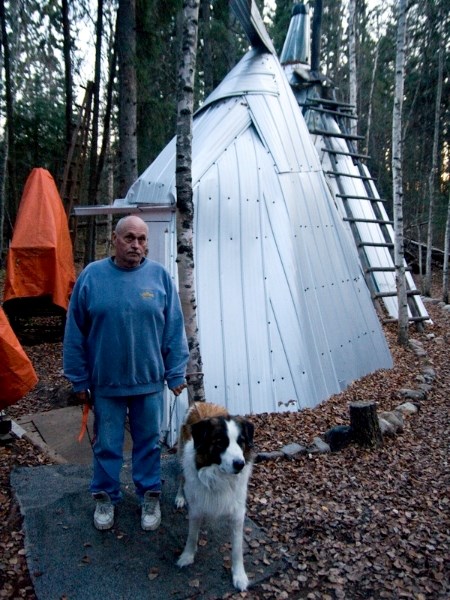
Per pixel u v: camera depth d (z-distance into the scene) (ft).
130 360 10.26
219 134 22.66
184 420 11.94
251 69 25.72
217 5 50.83
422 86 76.84
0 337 13.78
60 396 22.22
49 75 63.05
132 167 33.50
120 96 33.17
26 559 10.25
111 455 10.77
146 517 11.21
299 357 19.97
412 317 33.37
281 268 20.88
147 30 37.70
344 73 95.50
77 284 10.43
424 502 13.46
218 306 19.48
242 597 9.60
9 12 45.88
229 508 9.62
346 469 15.19
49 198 30.60
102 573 9.94
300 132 25.52
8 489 13.08
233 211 20.85
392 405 20.74
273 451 15.94
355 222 32.37
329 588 10.03
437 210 78.07
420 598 9.80
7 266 29.04
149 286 10.41
